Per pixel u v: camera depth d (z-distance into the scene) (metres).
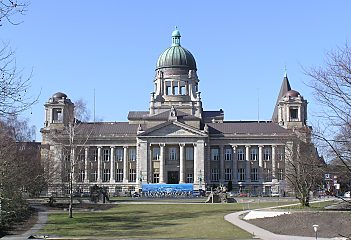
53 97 187.50
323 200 108.38
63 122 182.88
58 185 126.81
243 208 101.06
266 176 182.38
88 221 80.44
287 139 134.88
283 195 147.75
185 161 178.50
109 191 179.38
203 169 175.75
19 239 54.66
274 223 68.75
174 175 178.88
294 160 84.12
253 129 187.00
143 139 177.25
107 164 183.75
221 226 69.69
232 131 187.00
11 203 62.62
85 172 176.75
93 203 115.62
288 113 189.50
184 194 153.75
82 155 174.62
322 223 63.66
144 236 59.88
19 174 73.12
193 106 197.25
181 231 65.50
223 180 183.88
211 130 187.88
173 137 177.00
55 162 130.88
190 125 183.75
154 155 179.38
